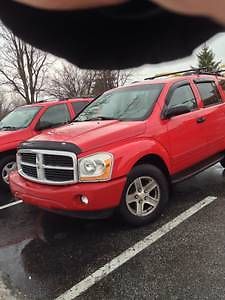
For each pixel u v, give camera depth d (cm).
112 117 493
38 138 446
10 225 480
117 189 399
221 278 312
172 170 474
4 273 352
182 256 355
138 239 400
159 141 454
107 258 365
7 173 666
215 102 577
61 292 314
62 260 370
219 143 565
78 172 394
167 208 487
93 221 461
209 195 531
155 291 302
